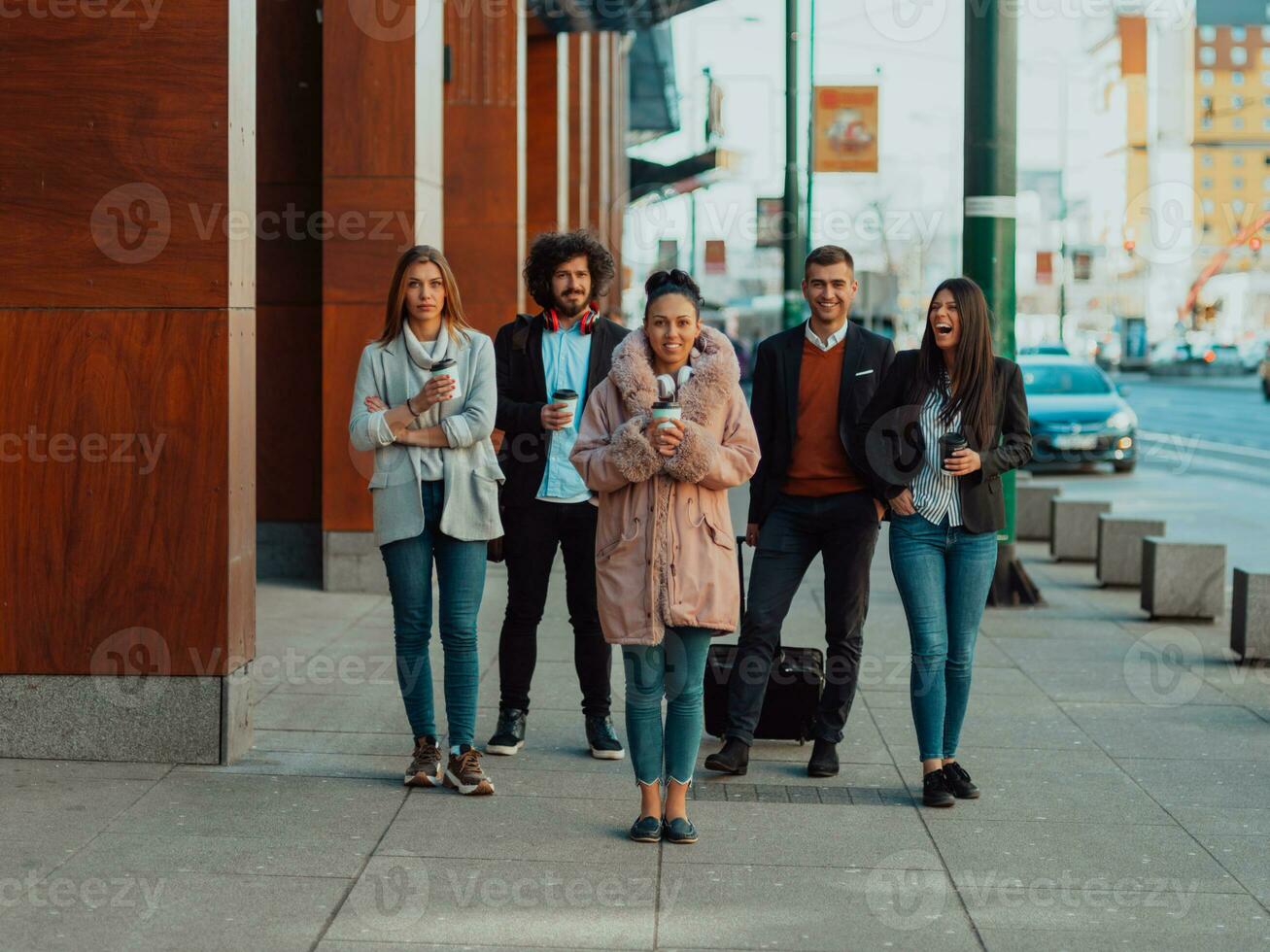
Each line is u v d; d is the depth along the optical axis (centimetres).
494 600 1088
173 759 607
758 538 636
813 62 1784
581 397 641
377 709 716
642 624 506
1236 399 5069
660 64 4081
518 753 645
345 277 1072
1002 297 1048
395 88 1062
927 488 581
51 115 580
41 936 425
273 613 995
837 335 624
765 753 659
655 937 435
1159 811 571
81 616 598
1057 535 1352
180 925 436
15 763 602
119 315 584
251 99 614
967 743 675
